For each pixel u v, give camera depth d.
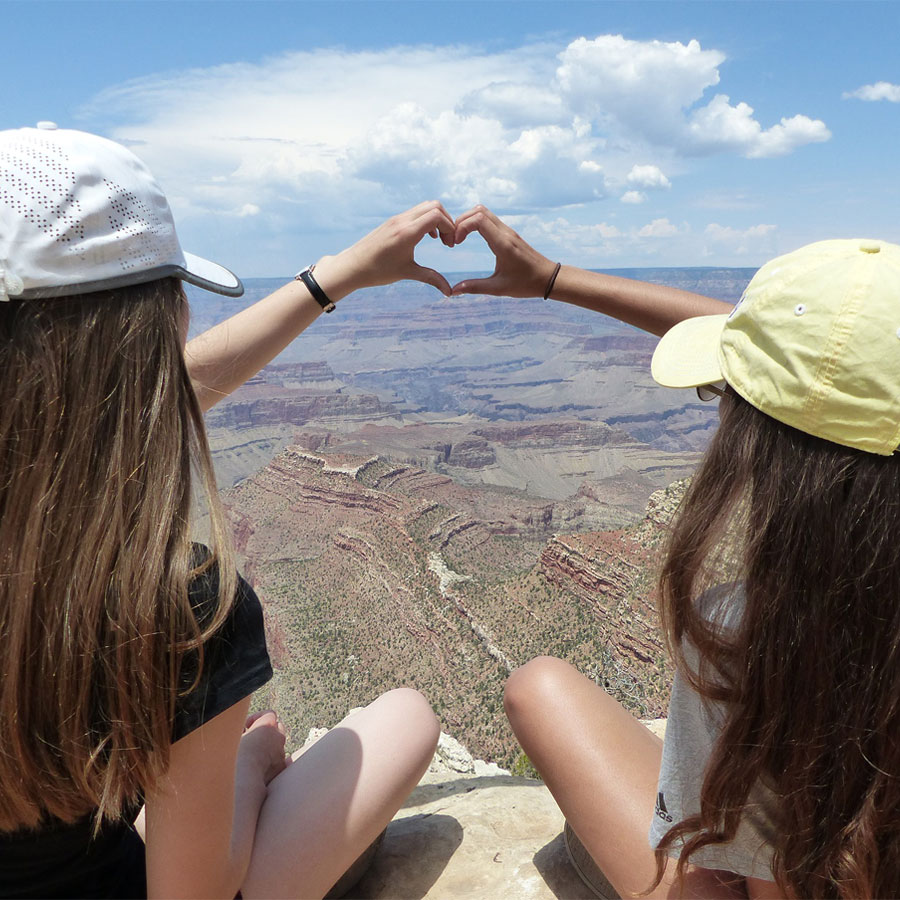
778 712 0.66
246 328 1.09
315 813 0.91
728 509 0.69
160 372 0.67
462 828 1.19
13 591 0.63
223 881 0.78
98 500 0.64
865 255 0.68
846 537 0.64
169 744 0.68
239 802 0.89
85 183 0.65
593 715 0.93
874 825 0.65
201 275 0.77
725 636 0.69
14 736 0.65
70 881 0.77
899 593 0.62
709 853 0.77
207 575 0.70
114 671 0.65
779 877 0.71
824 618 0.64
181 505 0.68
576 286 1.18
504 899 1.05
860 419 0.64
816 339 0.65
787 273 0.69
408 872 1.11
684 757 0.76
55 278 0.63
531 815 1.22
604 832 0.89
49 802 0.69
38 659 0.64
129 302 0.66
